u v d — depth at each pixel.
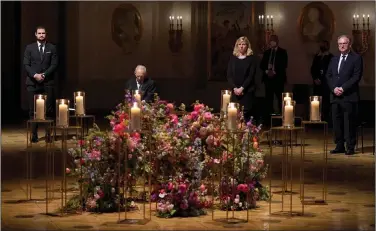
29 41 19.95
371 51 19.06
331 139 14.12
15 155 11.70
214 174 7.85
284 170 10.23
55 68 13.72
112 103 20.44
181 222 7.08
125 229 6.77
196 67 20.33
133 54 20.47
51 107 13.82
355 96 11.89
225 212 7.58
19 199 8.22
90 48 20.31
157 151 7.56
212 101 20.28
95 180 7.60
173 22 20.31
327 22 19.55
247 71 12.02
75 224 6.99
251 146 8.01
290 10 19.73
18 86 19.98
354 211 7.59
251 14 19.94
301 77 19.80
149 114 7.95
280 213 7.50
